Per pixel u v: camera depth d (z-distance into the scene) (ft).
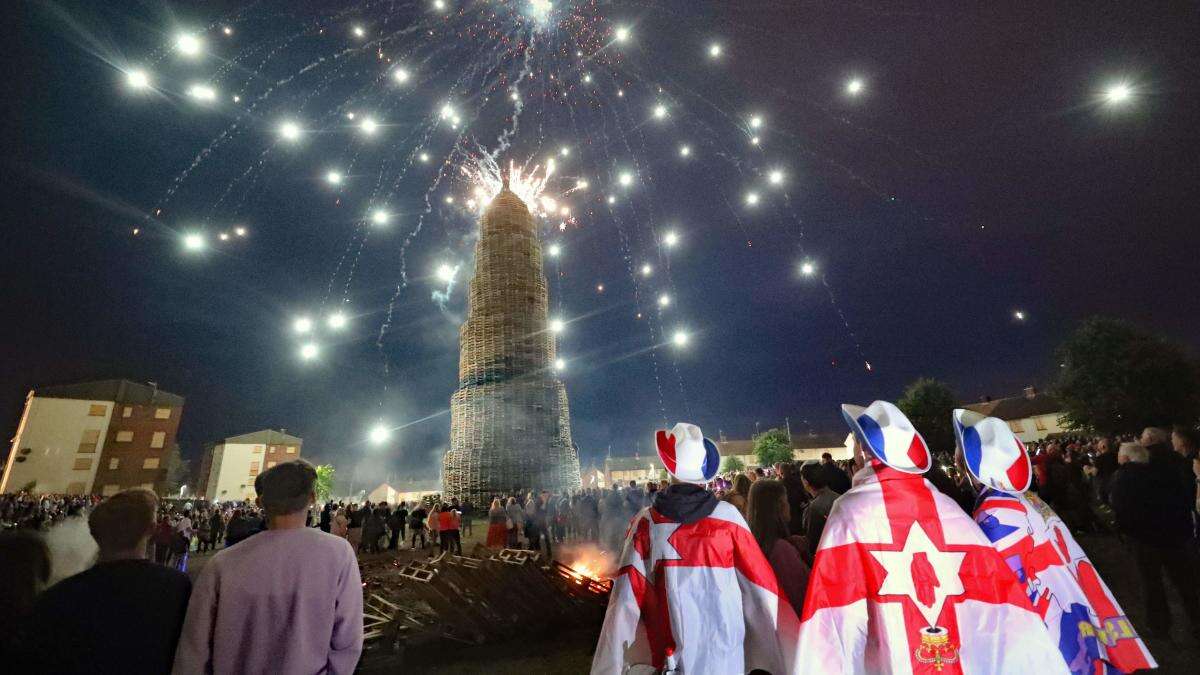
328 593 8.26
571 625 23.35
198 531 71.26
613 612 9.22
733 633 8.96
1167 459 17.71
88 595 7.41
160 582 7.87
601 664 8.87
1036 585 8.68
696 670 8.77
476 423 85.20
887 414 8.76
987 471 9.40
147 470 165.89
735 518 9.77
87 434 160.15
